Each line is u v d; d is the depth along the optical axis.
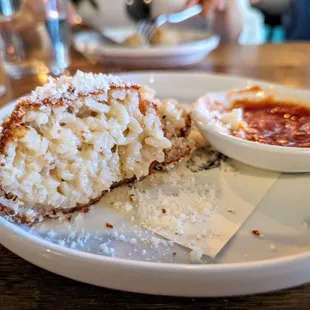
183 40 0.34
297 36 0.71
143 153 0.16
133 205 0.14
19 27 0.27
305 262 0.10
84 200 0.14
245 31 0.56
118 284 0.10
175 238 0.13
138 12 0.37
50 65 0.29
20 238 0.11
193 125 0.18
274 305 0.10
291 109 0.19
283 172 0.16
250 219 0.14
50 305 0.10
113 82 0.15
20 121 0.13
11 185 0.13
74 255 0.10
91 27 0.41
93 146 0.14
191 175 0.16
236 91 0.20
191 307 0.10
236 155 0.16
